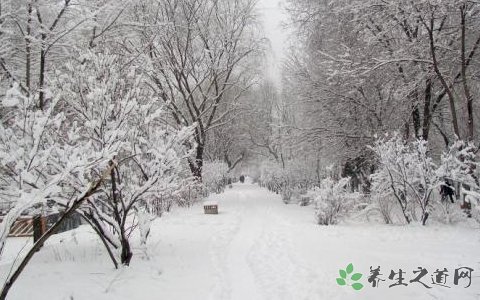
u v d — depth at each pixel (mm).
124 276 6641
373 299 5609
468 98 14312
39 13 10070
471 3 13836
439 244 9156
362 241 9773
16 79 9594
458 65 16125
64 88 6930
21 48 9984
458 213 12383
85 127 6922
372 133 18453
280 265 7676
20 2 9773
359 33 17312
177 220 14562
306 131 19719
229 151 49469
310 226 12523
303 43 20453
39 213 6355
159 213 15953
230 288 6352
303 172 25172
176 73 23172
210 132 38344
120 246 7430
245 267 7680
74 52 10406
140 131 7500
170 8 22641
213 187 32031
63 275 6629
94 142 6867
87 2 11430
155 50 21625
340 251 8586
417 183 12844
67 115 7645
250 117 42156
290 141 20781
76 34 11039
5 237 4129
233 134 43938
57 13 10633
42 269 7008
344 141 19266
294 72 20047
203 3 24625
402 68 16719
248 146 49250
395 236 10320
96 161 4918
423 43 15352
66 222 13109
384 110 18469
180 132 7512
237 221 14312
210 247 9547
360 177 21469
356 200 13805
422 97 17312
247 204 21828
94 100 6777
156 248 9242
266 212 17625
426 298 5562
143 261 7684
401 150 12281
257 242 10328
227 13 25156
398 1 14305
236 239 10914
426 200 12000
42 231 9391
